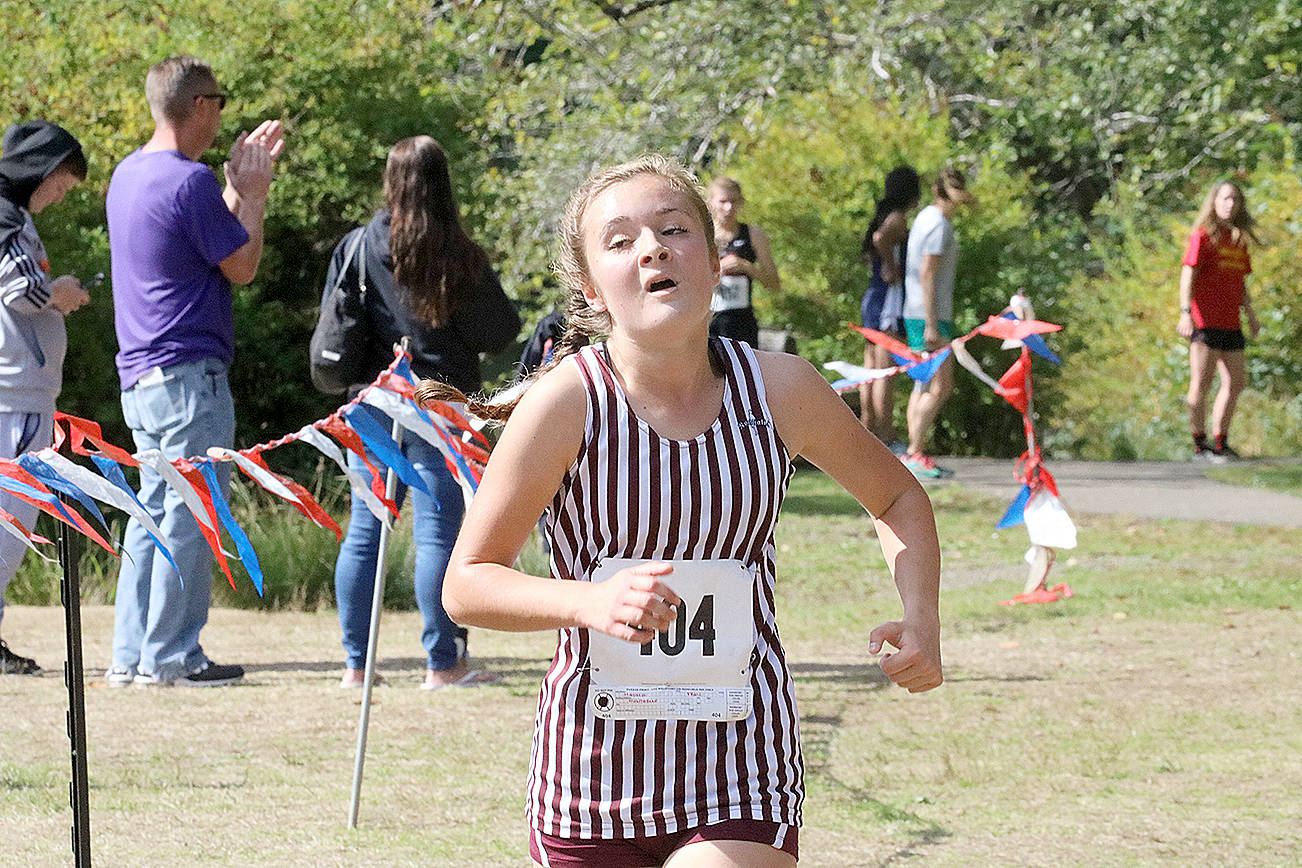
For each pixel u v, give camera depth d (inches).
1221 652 437.4
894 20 1318.9
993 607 515.5
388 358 386.6
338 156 869.8
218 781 310.2
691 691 152.5
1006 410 1055.0
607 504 153.9
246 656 452.4
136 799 296.2
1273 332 1096.8
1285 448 1029.8
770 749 154.7
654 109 1267.2
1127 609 505.0
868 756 331.9
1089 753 331.0
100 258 732.7
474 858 259.9
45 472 206.5
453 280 378.9
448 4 1130.0
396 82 914.1
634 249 153.3
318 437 273.3
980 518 706.2
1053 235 1160.2
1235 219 875.4
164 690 395.9
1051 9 1553.9
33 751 331.3
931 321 800.9
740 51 1321.4
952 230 805.2
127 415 401.1
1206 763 322.3
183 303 391.2
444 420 285.4
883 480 167.8
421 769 320.5
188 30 850.8
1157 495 756.6
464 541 155.0
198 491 240.1
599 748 152.6
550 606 144.0
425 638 403.2
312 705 381.1
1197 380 895.1
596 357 157.5
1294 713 365.1
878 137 1096.2
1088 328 1154.0
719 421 157.1
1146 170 1489.9
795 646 466.6
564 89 1264.8
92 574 596.1
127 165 402.0
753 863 149.1
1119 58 1444.4
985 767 319.3
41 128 398.9
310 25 874.8
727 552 155.7
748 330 706.8
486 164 1034.1
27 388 396.2
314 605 574.6
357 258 383.9
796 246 1050.7
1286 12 1400.1
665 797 152.0
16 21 778.2
